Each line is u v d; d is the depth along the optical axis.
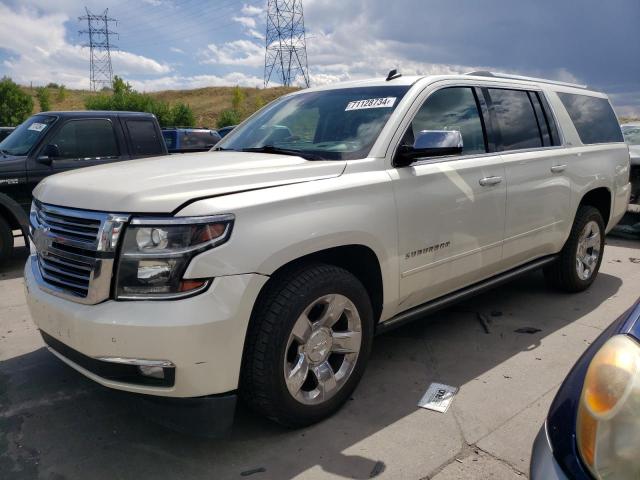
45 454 2.81
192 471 2.67
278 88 81.31
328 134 3.61
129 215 2.52
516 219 4.18
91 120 7.31
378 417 3.12
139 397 2.66
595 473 1.48
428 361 3.85
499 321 4.61
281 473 2.65
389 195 3.21
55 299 2.74
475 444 2.86
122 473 2.66
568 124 4.91
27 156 6.70
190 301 2.45
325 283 2.87
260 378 2.72
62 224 2.79
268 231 2.64
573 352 3.99
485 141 4.05
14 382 3.58
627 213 8.71
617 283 5.75
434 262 3.54
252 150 3.74
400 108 3.51
